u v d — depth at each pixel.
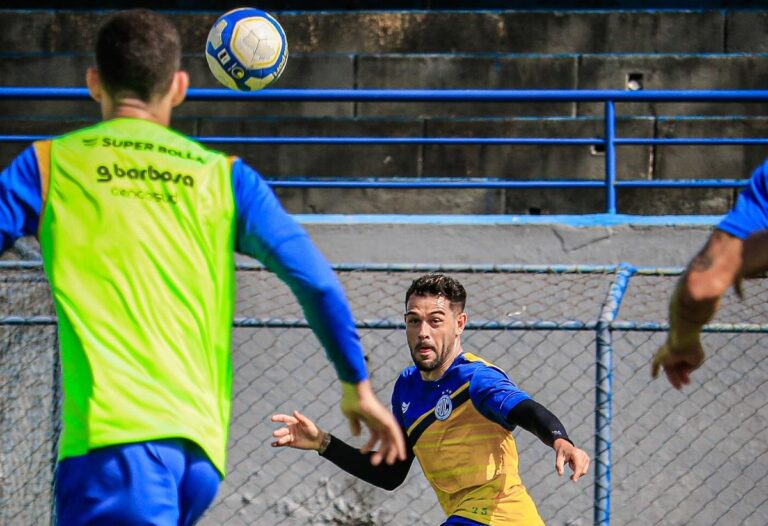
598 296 20.28
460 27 31.17
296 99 20.58
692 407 20.25
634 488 20.16
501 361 20.42
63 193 7.91
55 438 18.30
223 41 20.25
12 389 19.89
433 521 20.42
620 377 20.36
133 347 7.73
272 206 8.05
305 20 31.28
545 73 30.59
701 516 20.08
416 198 29.47
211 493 7.93
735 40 30.98
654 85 30.47
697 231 20.19
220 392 8.05
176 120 30.28
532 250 20.33
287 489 20.52
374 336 20.58
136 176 7.97
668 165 29.69
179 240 7.91
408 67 30.70
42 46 31.38
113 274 7.79
